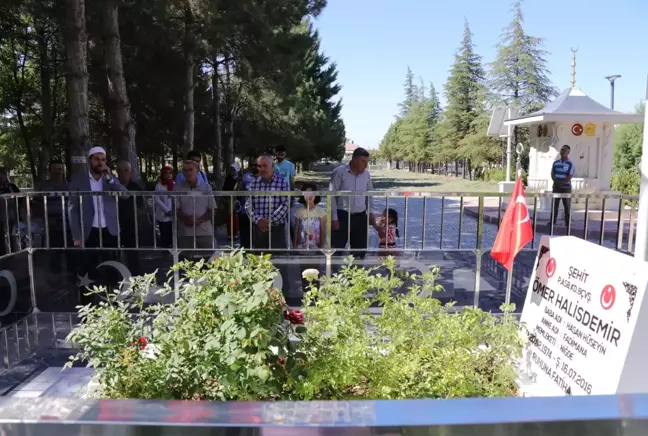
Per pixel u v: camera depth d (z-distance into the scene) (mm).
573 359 2949
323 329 3170
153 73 17812
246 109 29609
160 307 3414
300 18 17625
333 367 2906
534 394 3260
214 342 2684
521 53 40031
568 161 13609
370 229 6699
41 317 5113
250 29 15422
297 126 32125
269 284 2785
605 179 16062
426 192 5211
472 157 42125
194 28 15367
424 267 5746
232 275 2939
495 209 17344
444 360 3062
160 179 8945
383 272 5438
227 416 1352
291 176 9523
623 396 1399
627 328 2588
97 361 3039
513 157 38000
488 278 6016
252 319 2680
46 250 5145
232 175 12844
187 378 2895
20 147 28078
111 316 3172
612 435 1320
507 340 3311
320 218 5984
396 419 1317
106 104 18828
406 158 74938
